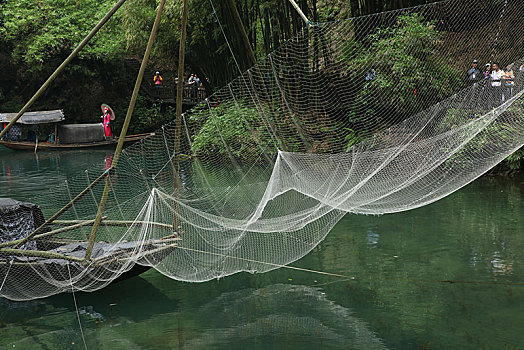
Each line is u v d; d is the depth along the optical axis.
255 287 6.94
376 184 7.80
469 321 5.75
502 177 13.04
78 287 6.56
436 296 6.43
